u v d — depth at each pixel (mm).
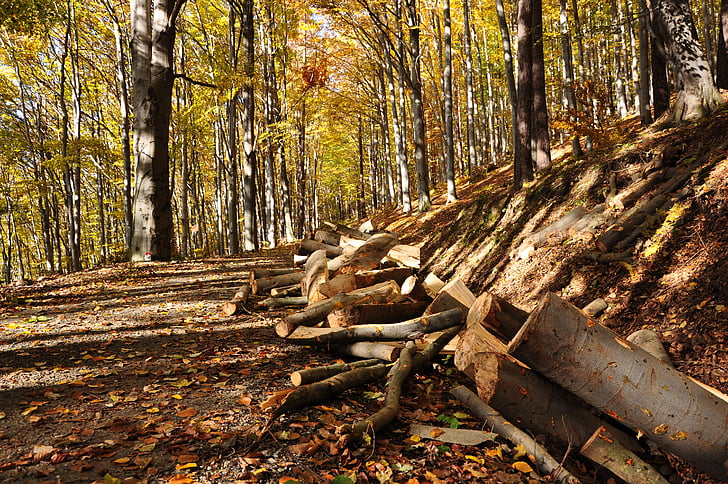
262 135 22516
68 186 22953
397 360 4551
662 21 9805
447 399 4438
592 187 9773
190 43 24984
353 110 30609
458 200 19625
